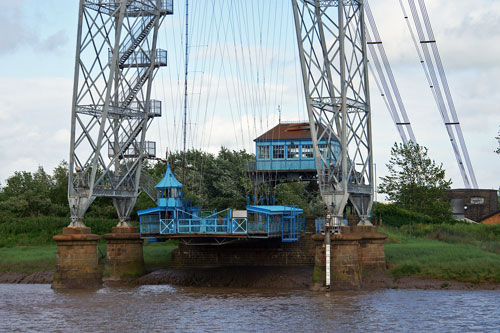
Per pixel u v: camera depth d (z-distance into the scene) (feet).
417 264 192.24
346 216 222.69
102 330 130.41
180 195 201.57
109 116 205.98
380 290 180.24
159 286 198.08
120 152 206.69
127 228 212.23
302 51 187.11
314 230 221.66
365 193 198.49
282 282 194.08
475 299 161.27
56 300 167.32
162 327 132.46
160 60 217.15
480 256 199.31
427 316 140.77
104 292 182.91
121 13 192.65
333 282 179.11
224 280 200.54
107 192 200.95
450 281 182.70
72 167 193.77
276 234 194.90
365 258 192.65
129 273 208.85
